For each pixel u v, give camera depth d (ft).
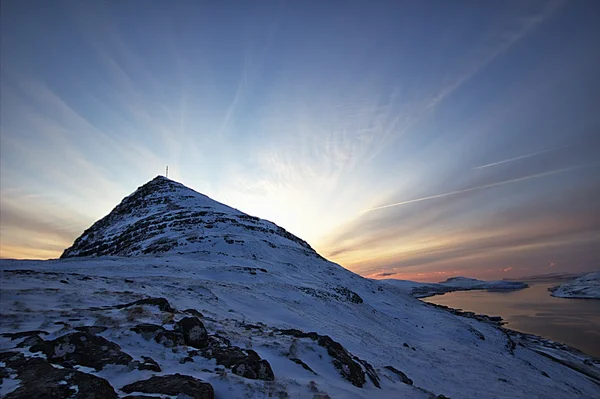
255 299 72.28
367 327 94.02
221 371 26.22
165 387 20.71
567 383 109.29
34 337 25.30
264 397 23.68
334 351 39.29
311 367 34.58
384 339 82.74
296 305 84.84
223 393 22.94
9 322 28.22
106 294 44.86
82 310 34.45
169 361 26.71
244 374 26.76
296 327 58.49
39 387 18.60
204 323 39.40
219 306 57.88
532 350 172.86
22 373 20.40
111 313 34.63
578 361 163.94
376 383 38.01
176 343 30.19
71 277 52.65
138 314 34.73
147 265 100.01
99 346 25.90
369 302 161.68
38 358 22.62
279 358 34.22
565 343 223.71
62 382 19.38
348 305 115.44
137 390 20.36
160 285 64.49
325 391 27.84
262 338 39.70
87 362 23.63
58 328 28.48
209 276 100.07
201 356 28.91
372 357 54.39
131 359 24.91
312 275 164.35
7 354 22.79
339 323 80.74
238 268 116.26
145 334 30.01
